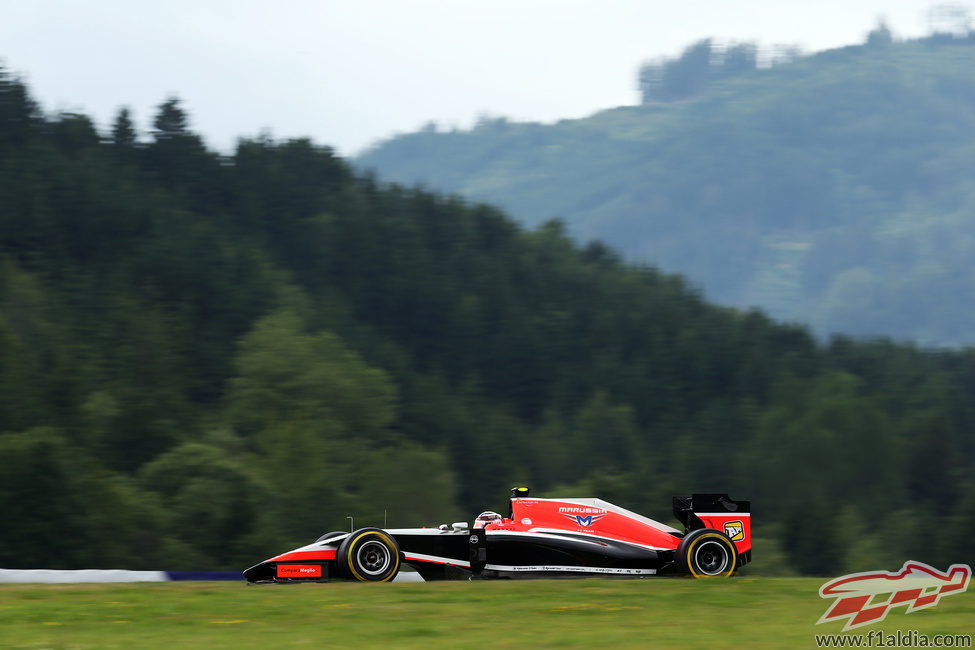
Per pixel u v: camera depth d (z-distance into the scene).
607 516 53.88
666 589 45.62
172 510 196.62
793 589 45.81
